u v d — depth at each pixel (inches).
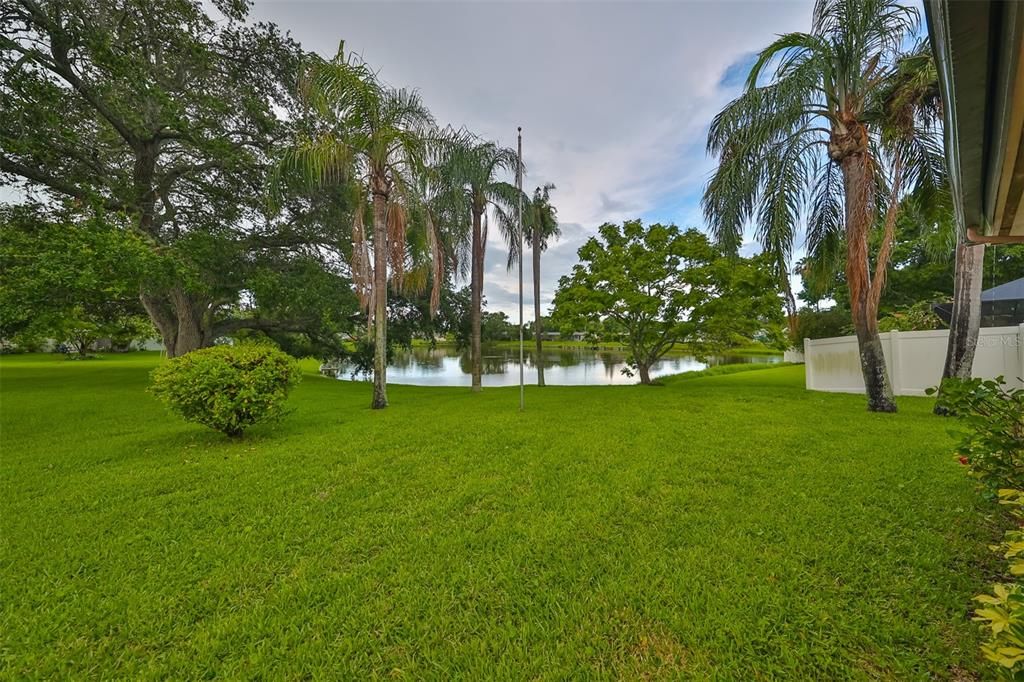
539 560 91.4
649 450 173.3
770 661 62.0
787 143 248.2
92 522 113.3
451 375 788.0
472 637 69.4
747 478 137.1
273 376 205.8
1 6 272.4
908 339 313.4
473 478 144.7
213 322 560.1
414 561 92.4
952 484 126.0
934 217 257.9
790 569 84.4
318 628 72.1
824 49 233.8
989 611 43.4
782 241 250.2
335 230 493.4
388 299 627.5
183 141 395.2
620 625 70.9
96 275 304.7
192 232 408.2
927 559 85.9
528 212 493.4
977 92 47.1
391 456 173.3
